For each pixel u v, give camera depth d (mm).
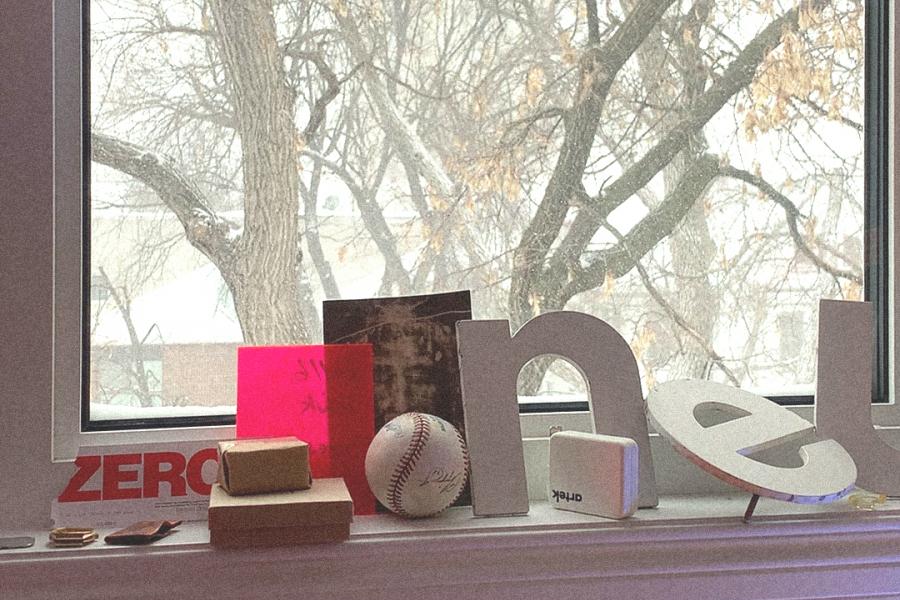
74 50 1094
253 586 938
